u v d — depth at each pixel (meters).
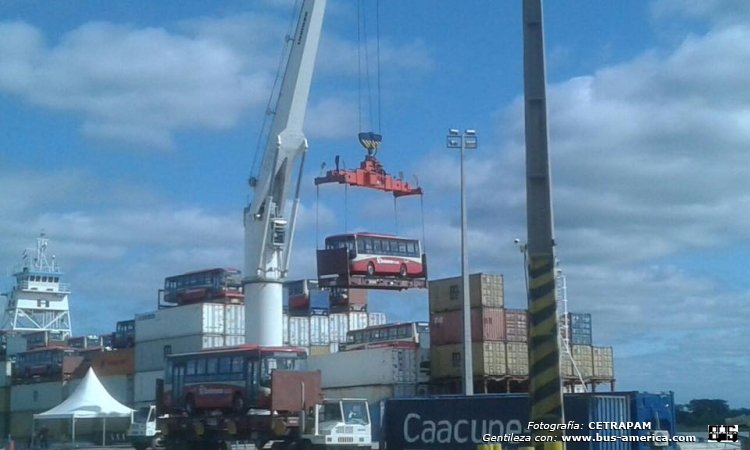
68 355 71.19
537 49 18.14
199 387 41.25
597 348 52.62
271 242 42.44
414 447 33.44
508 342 48.59
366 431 38.50
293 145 42.34
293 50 42.19
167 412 42.84
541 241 17.72
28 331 94.94
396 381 49.06
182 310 60.09
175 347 60.16
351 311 68.88
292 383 38.16
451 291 49.47
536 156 17.89
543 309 17.59
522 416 31.22
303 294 66.69
